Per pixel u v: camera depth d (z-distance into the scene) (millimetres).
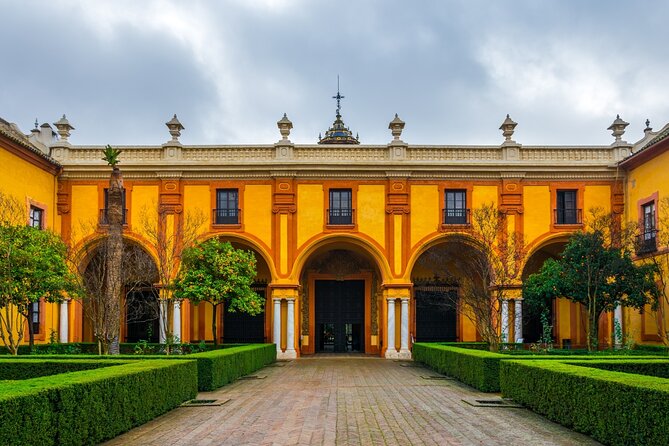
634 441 7238
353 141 37688
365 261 28984
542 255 28422
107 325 17922
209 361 13742
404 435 8594
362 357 25781
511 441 8188
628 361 11578
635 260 23453
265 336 28156
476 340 28125
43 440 6723
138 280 23016
